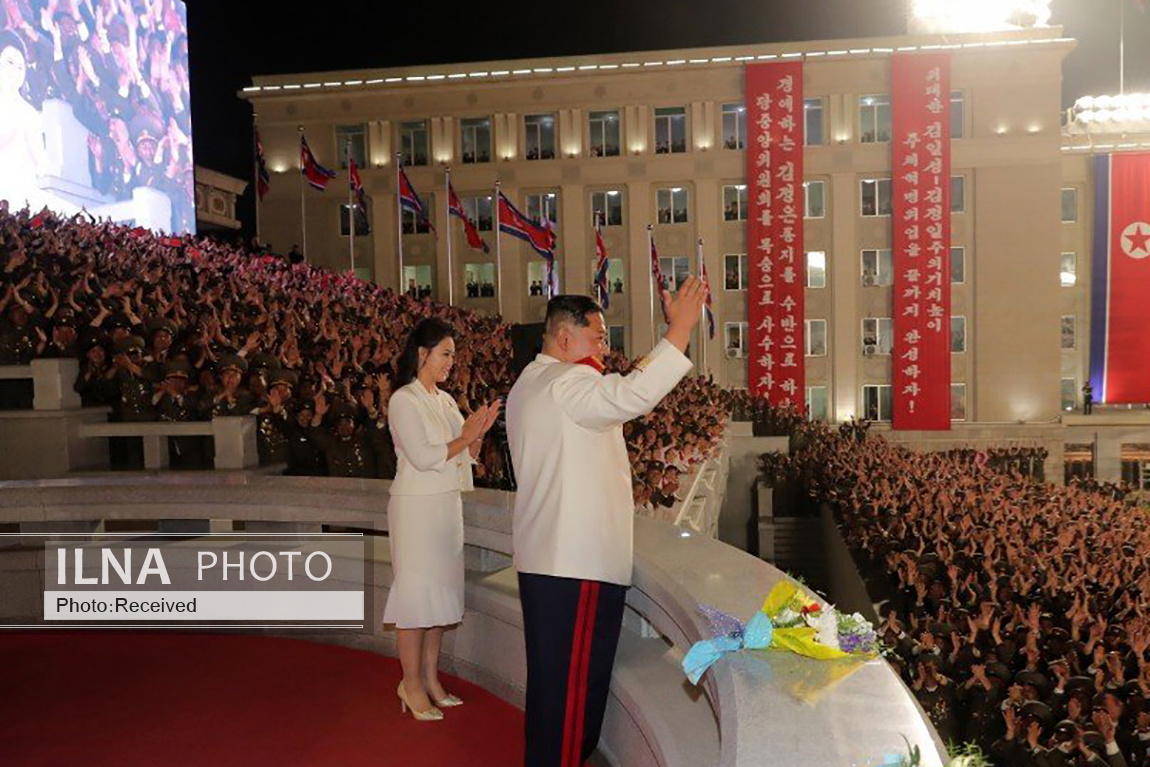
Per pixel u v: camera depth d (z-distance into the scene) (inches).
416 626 194.7
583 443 147.3
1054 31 1578.5
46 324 443.8
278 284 908.0
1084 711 395.2
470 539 218.2
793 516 1117.1
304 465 395.2
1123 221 1599.4
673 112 1646.2
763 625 123.7
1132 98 1649.9
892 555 593.3
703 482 673.0
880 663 119.6
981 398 1608.0
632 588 172.2
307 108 1692.9
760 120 1598.2
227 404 396.5
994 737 408.8
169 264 770.2
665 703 148.9
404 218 1686.8
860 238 1616.6
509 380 649.0
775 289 1599.4
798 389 1596.9
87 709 205.5
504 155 1669.5
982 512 732.0
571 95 1653.5
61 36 947.3
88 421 414.3
